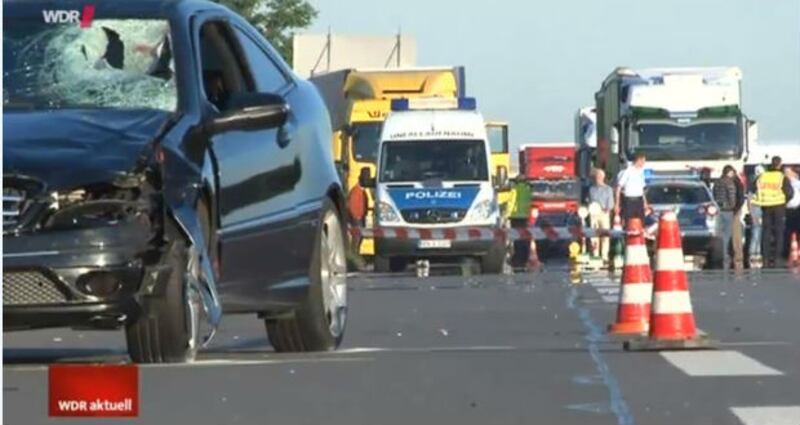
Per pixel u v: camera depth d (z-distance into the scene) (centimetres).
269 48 4294
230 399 3247
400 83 14325
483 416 3028
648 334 4356
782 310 6106
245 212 3816
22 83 3788
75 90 3775
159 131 3597
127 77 3794
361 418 3005
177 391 3350
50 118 3634
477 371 3741
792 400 3203
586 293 7544
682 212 13025
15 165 3481
